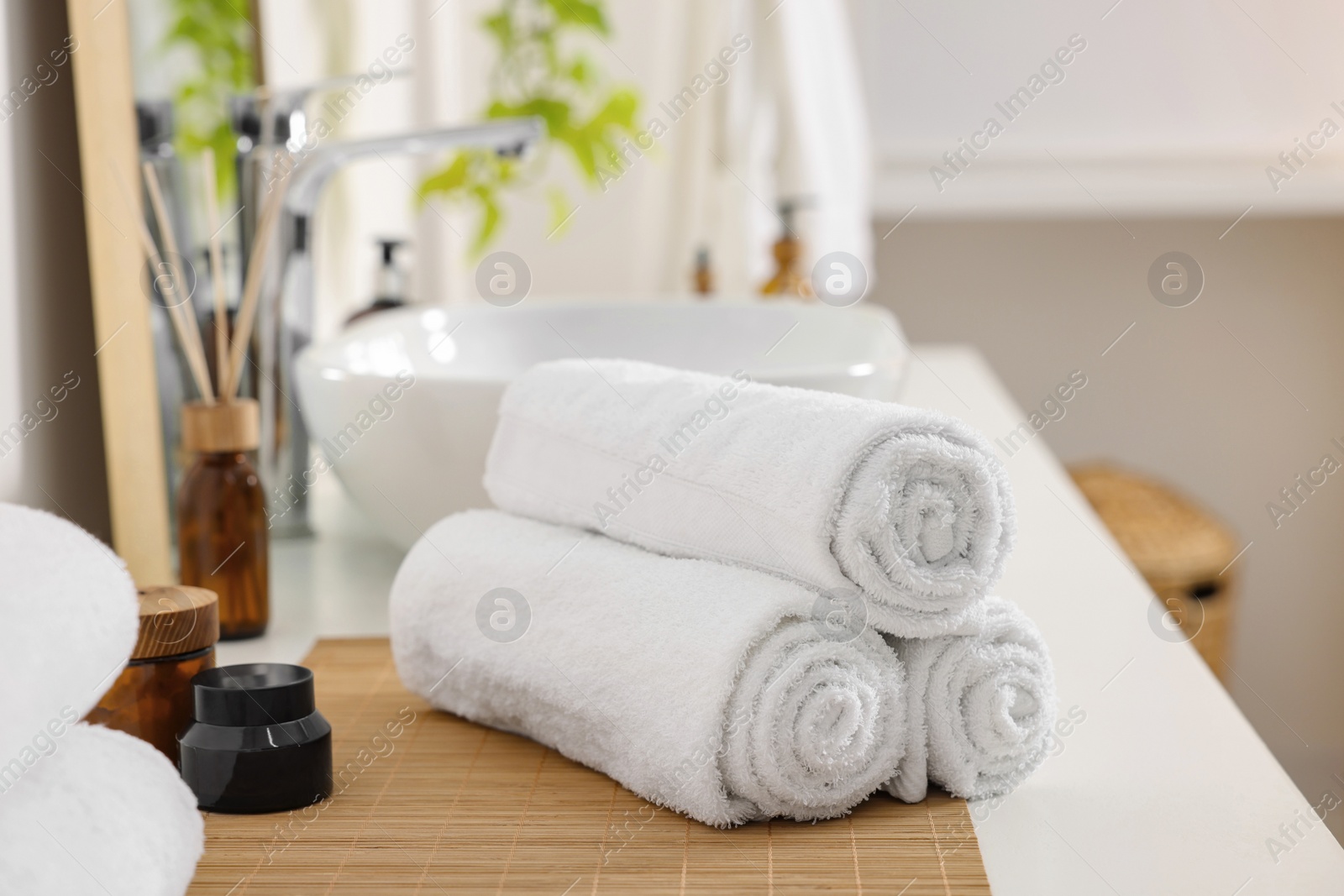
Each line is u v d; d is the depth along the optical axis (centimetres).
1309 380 188
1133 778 49
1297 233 185
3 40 67
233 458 69
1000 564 46
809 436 45
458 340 95
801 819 45
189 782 47
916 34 181
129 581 38
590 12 141
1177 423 190
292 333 89
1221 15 179
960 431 45
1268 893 40
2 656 31
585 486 54
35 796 34
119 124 73
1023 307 189
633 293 159
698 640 44
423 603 56
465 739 54
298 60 118
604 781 49
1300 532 191
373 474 72
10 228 68
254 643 68
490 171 131
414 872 42
